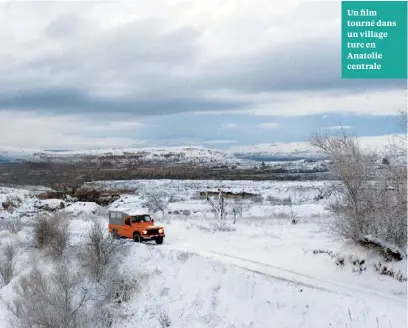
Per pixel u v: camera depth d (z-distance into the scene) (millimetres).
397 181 19797
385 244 19047
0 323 21469
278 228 29281
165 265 22109
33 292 21000
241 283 18375
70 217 38156
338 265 19984
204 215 41781
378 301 15352
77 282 21828
